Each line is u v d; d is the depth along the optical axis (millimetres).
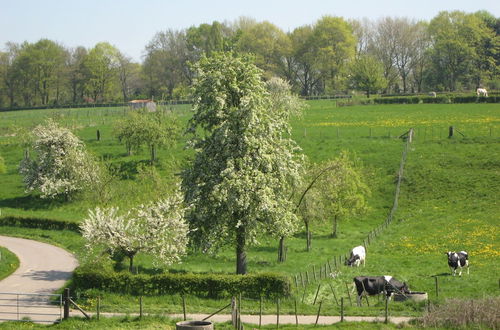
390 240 61094
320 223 62969
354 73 161125
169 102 152000
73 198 80062
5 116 147250
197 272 49938
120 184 77250
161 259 51312
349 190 64875
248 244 49469
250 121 47219
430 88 194875
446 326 34719
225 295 42531
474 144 85312
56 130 83000
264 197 46938
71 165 79250
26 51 195125
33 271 51469
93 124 120250
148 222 48875
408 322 35750
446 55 184375
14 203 80375
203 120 50000
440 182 75250
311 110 128375
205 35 196250
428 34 192750
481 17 198375
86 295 42875
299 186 54406
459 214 66312
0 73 197875
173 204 50125
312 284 46812
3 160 93250
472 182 73938
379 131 96812
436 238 59562
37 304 41969
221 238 49625
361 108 128125
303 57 189125
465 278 46125
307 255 57594
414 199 72875
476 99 127375
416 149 85875
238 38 182500
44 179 79812
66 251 58594
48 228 67125
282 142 50875
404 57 199875
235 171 47812
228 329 35156
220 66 48750
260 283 42531
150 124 90438
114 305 41406
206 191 48719
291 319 38000
